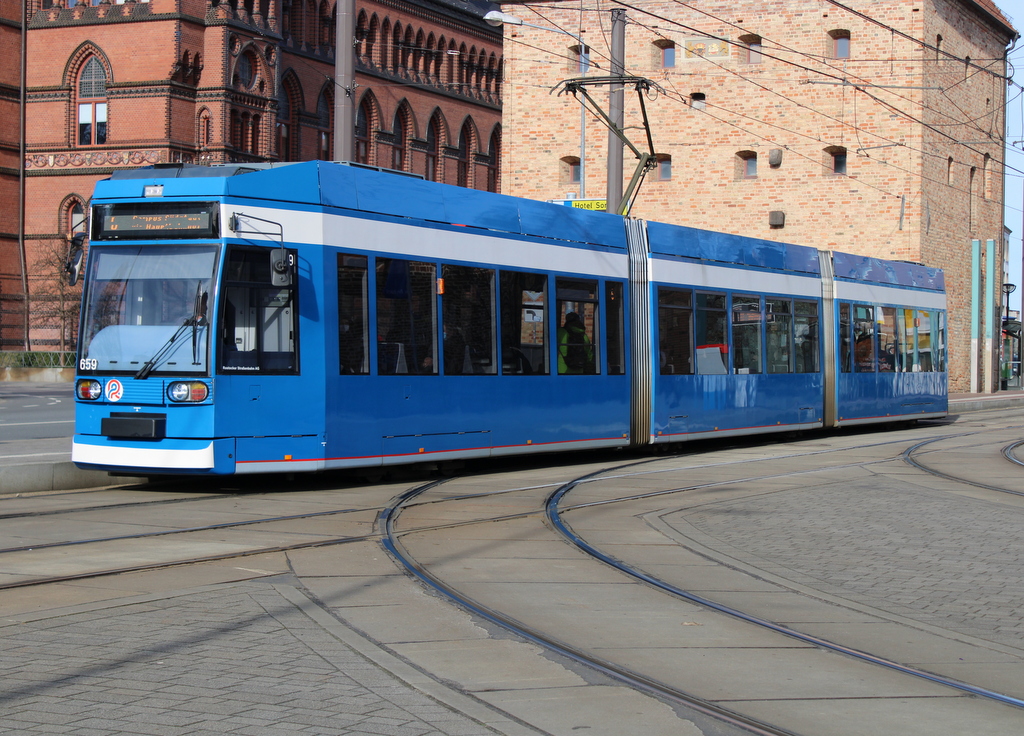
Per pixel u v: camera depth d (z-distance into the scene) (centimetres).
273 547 1056
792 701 639
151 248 1433
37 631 737
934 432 2869
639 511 1377
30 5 6250
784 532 1245
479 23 8638
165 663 669
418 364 1609
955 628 828
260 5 6397
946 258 4744
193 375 1389
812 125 4550
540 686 650
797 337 2506
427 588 902
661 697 635
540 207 1852
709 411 2206
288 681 638
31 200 6278
